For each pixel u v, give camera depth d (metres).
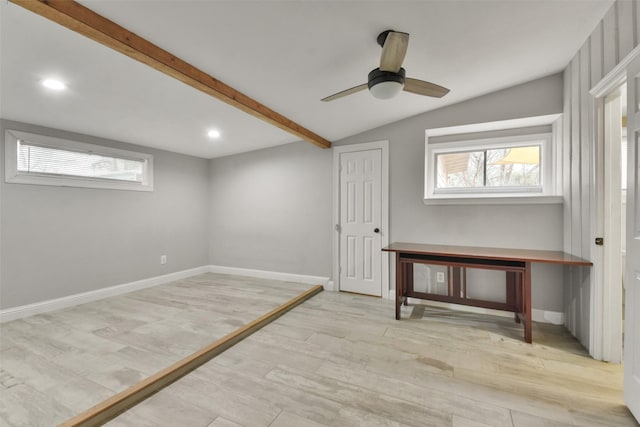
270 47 1.97
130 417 1.58
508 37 2.06
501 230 3.06
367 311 3.21
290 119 3.29
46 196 3.22
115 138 3.78
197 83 2.20
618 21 1.76
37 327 2.73
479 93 3.01
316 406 1.66
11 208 2.98
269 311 3.13
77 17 1.44
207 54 2.00
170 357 2.17
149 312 3.13
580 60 2.30
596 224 2.13
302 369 2.04
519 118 2.91
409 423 1.53
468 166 3.40
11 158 2.98
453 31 1.94
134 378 1.91
